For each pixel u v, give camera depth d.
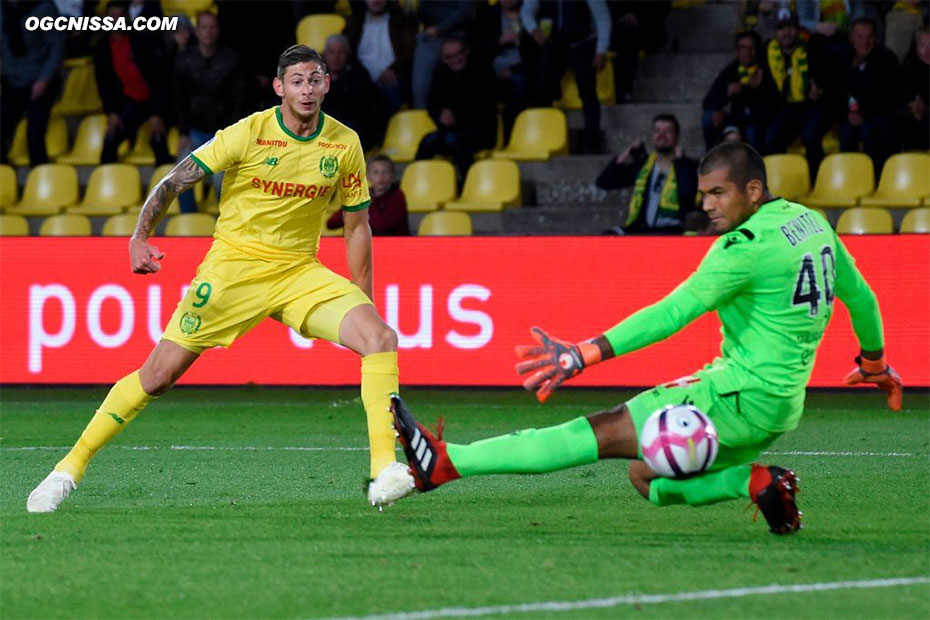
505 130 53.50
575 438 17.84
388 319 40.53
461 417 36.84
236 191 21.27
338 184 21.83
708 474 18.53
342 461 28.25
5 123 55.56
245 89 50.16
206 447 30.62
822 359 39.41
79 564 16.88
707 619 14.09
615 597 15.02
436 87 50.59
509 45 52.31
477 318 40.12
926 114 49.03
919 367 38.62
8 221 51.47
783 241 17.34
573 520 20.36
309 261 21.72
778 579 15.95
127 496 23.16
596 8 50.94
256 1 52.53
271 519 20.42
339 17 55.19
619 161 48.34
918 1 53.56
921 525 19.84
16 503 22.33
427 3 51.94
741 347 17.66
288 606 14.66
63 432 33.84
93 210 52.94
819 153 48.88
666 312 17.03
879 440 31.61
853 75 48.25
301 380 40.94
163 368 21.39
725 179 17.80
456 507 21.70
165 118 52.94
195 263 40.66
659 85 55.47
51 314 41.22
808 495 23.14
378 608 14.54
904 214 47.81
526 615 14.21
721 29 56.44
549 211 50.78
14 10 54.25
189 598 15.07
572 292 39.78
